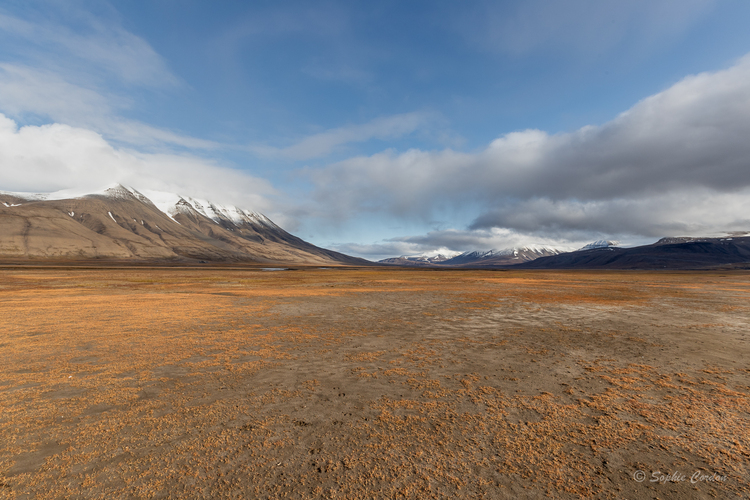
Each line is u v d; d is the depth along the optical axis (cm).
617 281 5894
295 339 1459
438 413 750
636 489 492
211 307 2402
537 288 4194
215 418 725
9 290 3584
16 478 519
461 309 2370
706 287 4425
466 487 501
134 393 857
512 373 1027
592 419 720
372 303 2678
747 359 1172
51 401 803
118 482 513
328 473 535
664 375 1004
